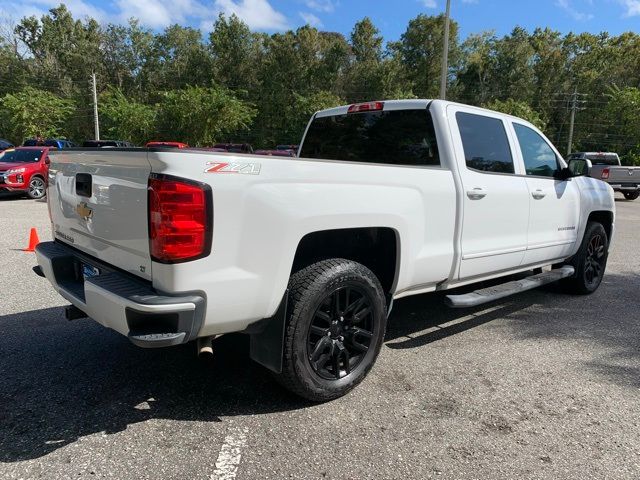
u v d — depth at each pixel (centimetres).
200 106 4316
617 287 657
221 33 5875
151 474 250
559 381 368
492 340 449
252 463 261
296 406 322
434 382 362
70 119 5641
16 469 252
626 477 257
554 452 278
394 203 341
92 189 313
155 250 256
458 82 6462
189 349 410
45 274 365
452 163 396
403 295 384
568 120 6022
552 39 6300
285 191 283
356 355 344
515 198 450
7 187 1482
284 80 5741
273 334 300
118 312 260
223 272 265
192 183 248
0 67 6034
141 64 6322
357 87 5969
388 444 282
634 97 4403
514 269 485
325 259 331
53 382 347
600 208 598
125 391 337
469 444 284
